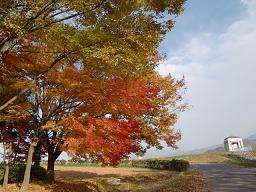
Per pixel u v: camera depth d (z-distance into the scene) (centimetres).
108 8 886
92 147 1046
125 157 1278
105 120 1072
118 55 905
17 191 1424
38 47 1096
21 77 1268
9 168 1662
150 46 952
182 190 1809
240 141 7988
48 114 1311
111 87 1084
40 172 1802
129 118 1241
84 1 827
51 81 1175
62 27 885
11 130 1608
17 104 1279
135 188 2039
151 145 1770
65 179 2280
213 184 1973
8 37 866
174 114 1814
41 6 812
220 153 6794
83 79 1072
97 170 3528
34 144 1457
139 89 1134
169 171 3584
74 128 1076
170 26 948
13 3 817
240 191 1541
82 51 917
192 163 5419
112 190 1925
